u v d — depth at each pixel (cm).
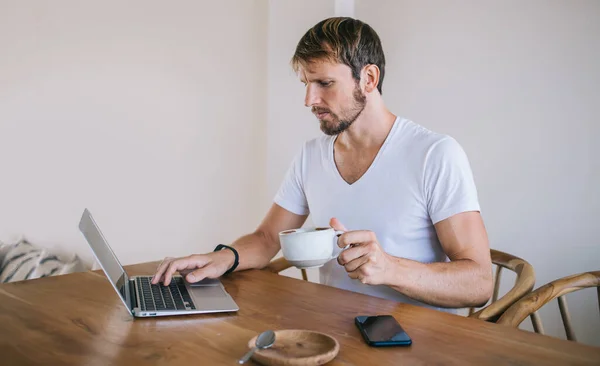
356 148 152
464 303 122
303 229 125
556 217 204
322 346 86
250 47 285
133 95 284
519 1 208
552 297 114
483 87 219
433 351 87
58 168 287
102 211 288
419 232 144
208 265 133
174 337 94
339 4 253
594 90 193
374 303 114
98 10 280
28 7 280
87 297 117
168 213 289
